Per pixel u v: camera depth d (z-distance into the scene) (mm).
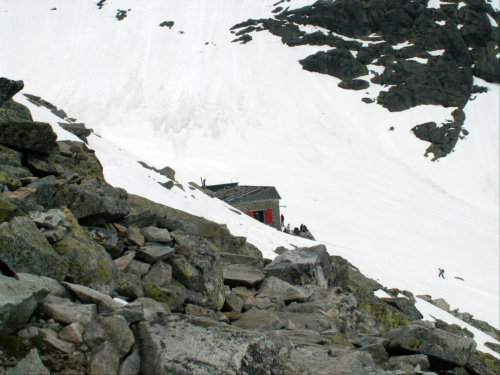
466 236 90938
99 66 169750
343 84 160375
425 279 44625
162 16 193500
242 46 175625
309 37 174125
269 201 60406
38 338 6207
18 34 186500
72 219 9172
